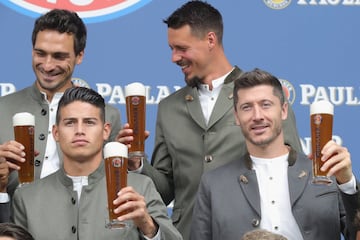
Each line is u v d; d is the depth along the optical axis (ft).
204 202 41.09
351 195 39.19
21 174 40.34
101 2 50.29
